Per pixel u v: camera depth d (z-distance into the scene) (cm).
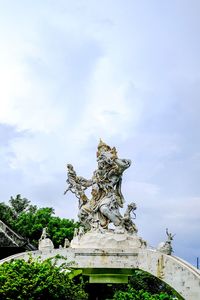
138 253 3744
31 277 2806
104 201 3975
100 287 4853
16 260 3055
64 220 6600
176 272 3566
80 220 4012
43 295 2770
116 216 3928
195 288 3494
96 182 4059
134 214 3984
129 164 4066
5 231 4166
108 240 3806
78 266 3722
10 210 6769
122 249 3750
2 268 2877
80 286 3155
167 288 5722
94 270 3841
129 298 3316
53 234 6322
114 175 4044
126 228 3941
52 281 2809
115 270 3850
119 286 5425
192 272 3525
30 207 7306
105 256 3738
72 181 4084
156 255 3656
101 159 4047
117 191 4081
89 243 3828
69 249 3750
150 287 5738
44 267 2914
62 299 2864
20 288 2727
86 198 4072
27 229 6309
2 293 2708
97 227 3919
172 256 3709
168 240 3734
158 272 3625
